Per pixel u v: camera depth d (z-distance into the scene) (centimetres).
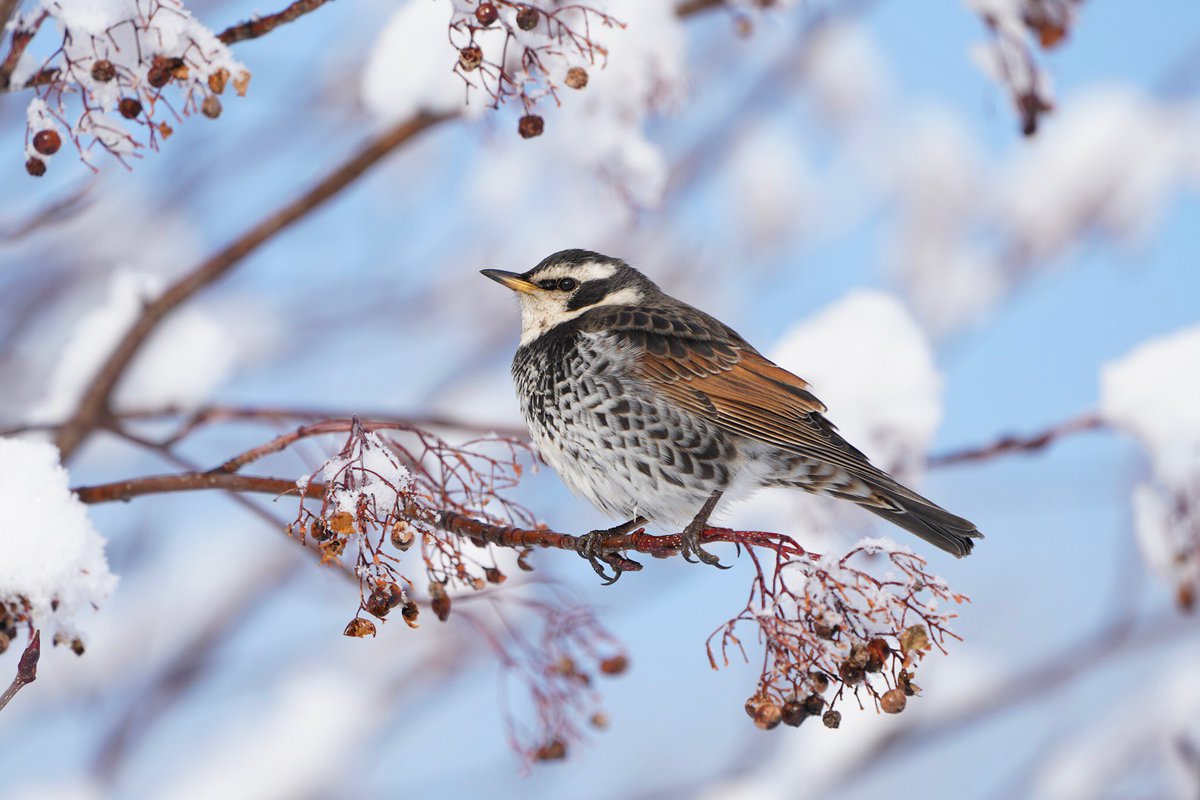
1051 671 1337
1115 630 1345
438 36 1027
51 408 1069
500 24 788
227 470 789
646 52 1024
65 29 683
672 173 1577
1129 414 1037
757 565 706
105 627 1452
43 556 676
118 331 1097
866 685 676
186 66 695
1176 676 1351
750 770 1366
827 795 1329
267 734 1420
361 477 704
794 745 1354
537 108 966
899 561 683
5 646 673
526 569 784
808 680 685
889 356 1148
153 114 703
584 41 873
